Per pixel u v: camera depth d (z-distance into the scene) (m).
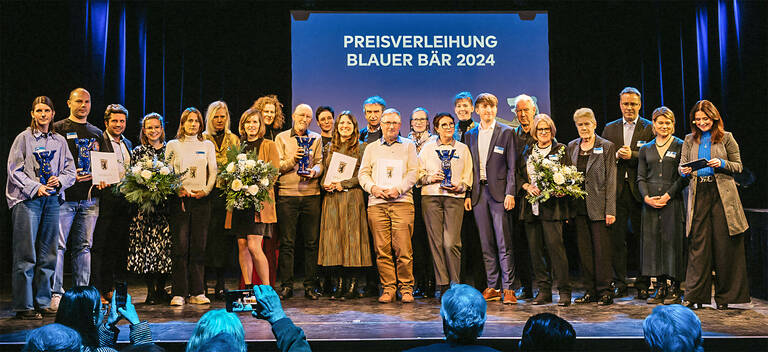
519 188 4.61
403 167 4.63
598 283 4.50
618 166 4.86
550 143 4.61
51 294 4.31
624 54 6.88
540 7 6.77
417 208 4.92
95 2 6.46
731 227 4.19
